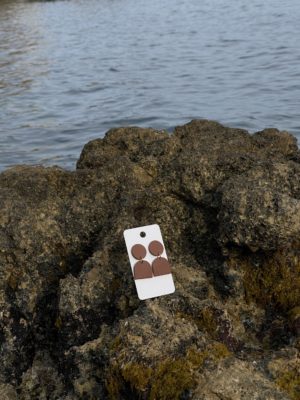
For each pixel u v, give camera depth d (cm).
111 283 75
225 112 251
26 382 74
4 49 502
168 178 87
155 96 292
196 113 254
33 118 266
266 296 73
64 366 72
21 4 916
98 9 815
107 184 90
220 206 78
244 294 74
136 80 339
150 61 399
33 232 81
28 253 80
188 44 459
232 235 73
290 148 103
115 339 64
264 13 586
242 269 75
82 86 333
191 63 377
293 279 72
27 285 79
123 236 79
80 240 84
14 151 215
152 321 64
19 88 338
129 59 415
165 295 70
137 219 84
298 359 62
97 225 85
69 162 198
